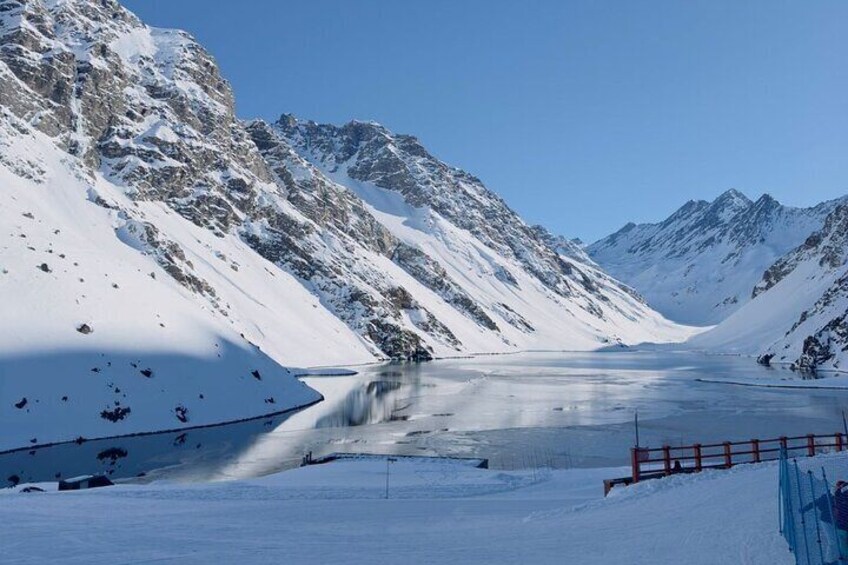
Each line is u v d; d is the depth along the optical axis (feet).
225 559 47.06
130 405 216.13
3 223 272.92
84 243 314.14
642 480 87.04
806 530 44.19
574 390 347.97
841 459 82.48
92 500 85.35
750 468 81.25
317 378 422.82
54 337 220.43
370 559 46.57
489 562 44.78
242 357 282.56
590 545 48.60
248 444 194.70
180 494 93.04
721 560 42.04
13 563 46.47
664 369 524.11
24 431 187.93
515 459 166.61
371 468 134.21
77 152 590.14
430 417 248.11
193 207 648.79
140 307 264.52
